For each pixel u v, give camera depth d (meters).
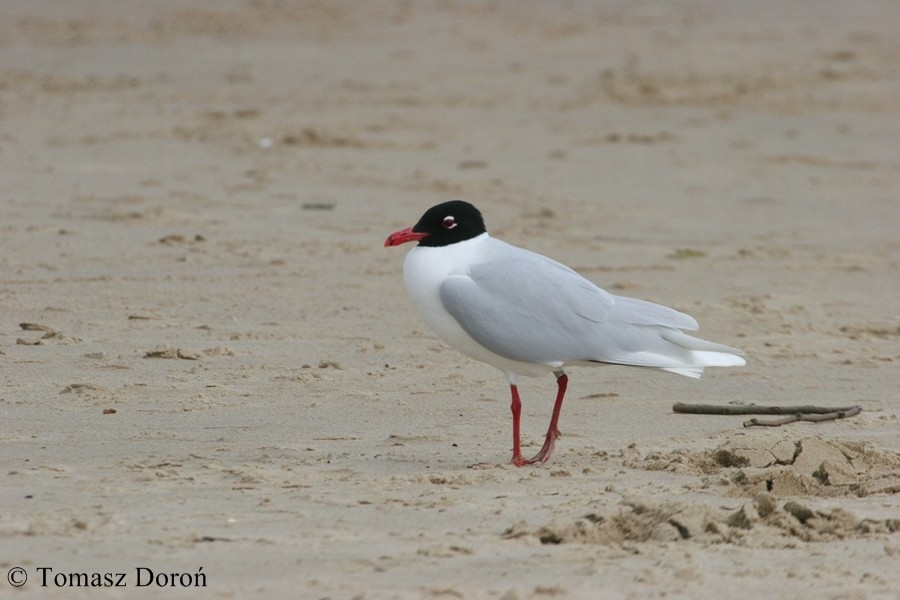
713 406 11.98
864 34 44.81
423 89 34.81
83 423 10.99
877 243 21.31
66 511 8.41
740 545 8.17
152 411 11.48
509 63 38.91
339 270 18.05
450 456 10.43
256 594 7.01
